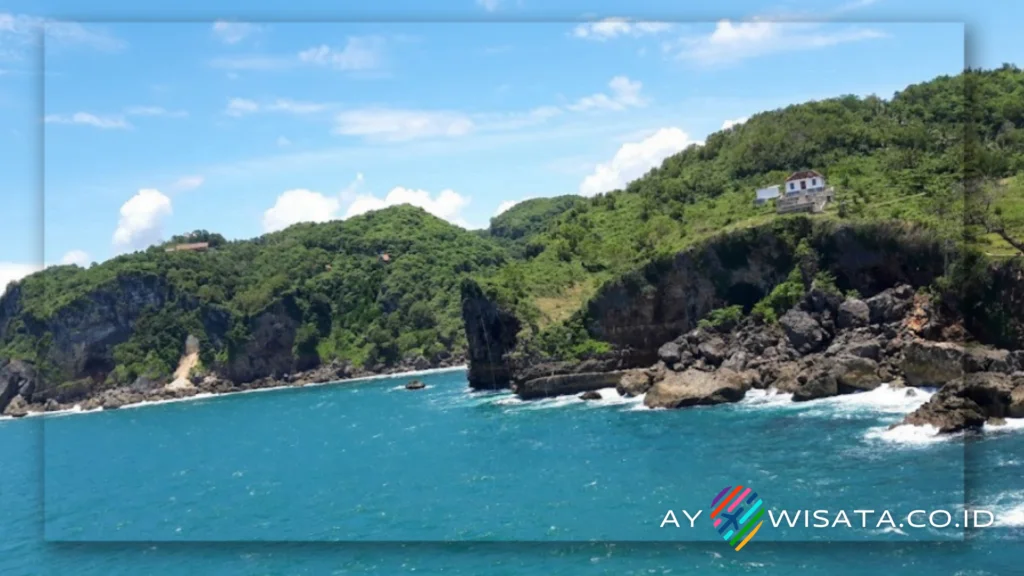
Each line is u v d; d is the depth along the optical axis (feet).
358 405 467.93
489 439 295.48
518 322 440.45
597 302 407.64
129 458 344.08
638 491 199.82
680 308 391.24
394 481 243.40
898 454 207.00
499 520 190.70
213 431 414.62
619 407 338.75
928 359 277.64
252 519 215.92
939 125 407.44
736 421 275.18
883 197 367.04
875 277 338.95
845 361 300.40
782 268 368.68
